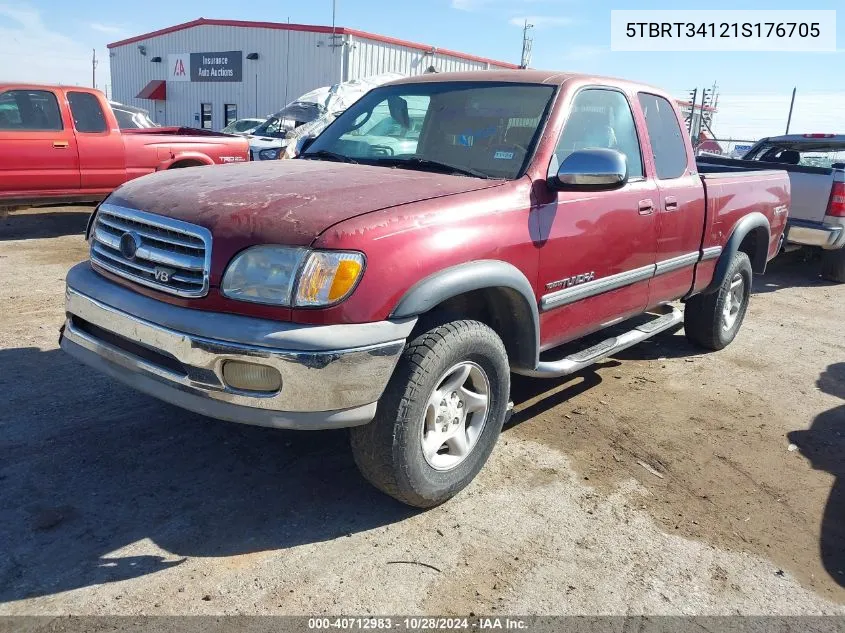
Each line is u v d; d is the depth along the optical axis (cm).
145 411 395
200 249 271
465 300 349
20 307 574
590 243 374
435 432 307
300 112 1548
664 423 432
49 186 892
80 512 298
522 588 271
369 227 268
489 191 321
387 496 328
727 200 514
